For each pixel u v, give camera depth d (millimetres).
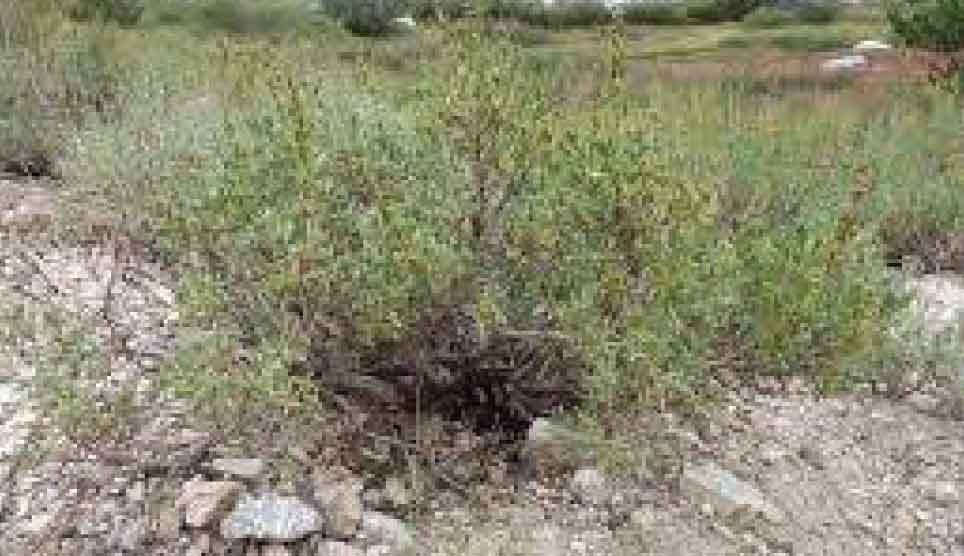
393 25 29375
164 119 6711
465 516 3953
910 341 5840
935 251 8727
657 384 3885
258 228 4062
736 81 18016
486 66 4230
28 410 4254
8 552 3611
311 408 3811
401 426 4312
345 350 4227
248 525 3680
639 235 4082
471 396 4469
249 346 4082
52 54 8680
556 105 4414
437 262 3869
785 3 39156
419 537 3818
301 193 4012
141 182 5996
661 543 3979
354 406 4324
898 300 4949
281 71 4844
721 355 4500
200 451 4012
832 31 32875
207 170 4445
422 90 4316
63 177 6969
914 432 5262
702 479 4316
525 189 4188
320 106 4602
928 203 9062
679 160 4691
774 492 4500
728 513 4234
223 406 3736
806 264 4387
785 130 9883
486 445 4332
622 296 4035
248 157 4238
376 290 3881
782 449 4836
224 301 4004
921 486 4797
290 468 3861
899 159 9922
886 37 29375
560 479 4199
